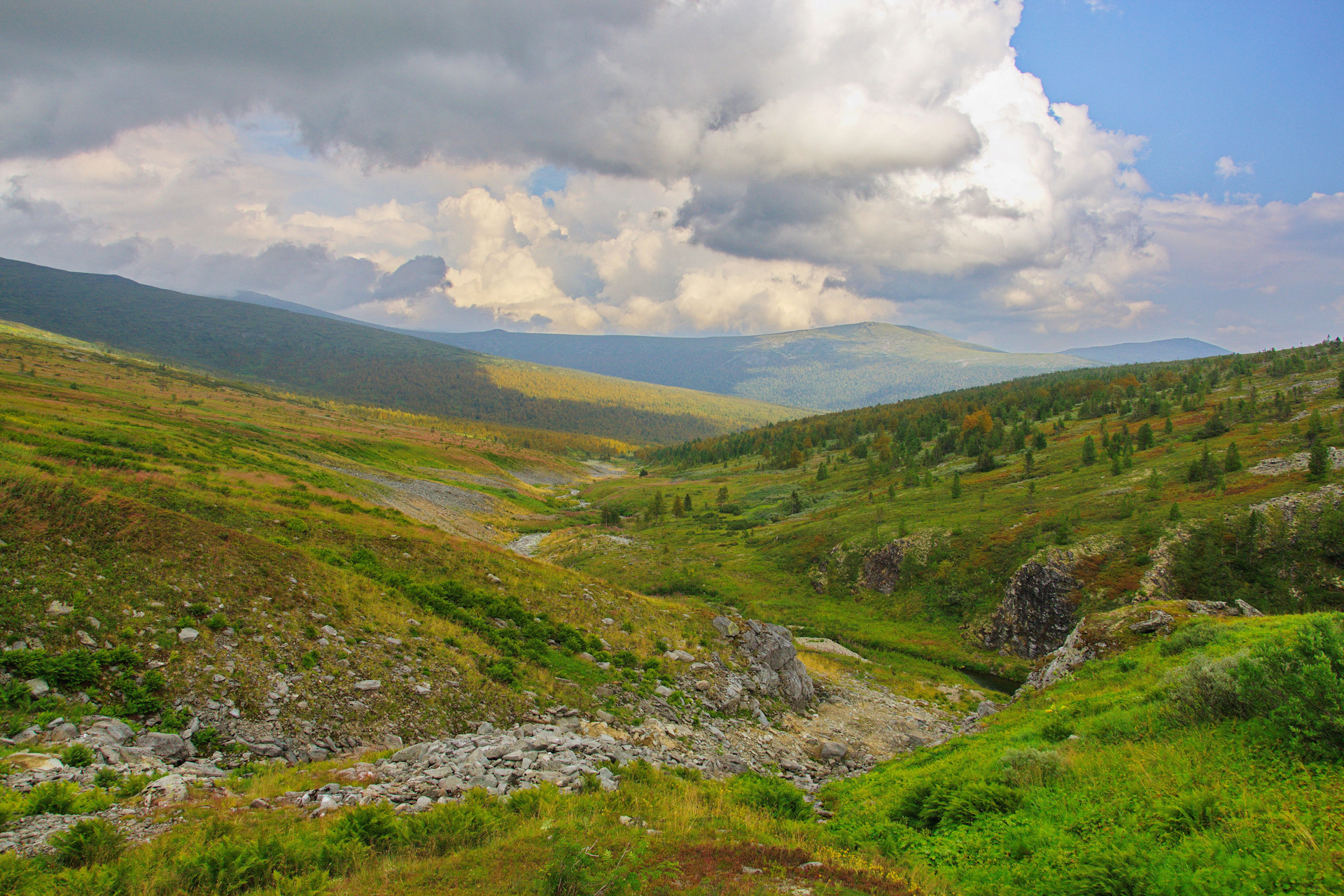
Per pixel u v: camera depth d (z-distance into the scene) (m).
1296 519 70.69
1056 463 133.12
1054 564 73.06
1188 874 8.86
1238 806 10.47
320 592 25.91
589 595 40.22
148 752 15.58
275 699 19.42
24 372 151.50
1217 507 78.00
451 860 10.75
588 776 17.52
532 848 11.52
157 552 22.39
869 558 94.81
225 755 16.78
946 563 86.25
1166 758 13.53
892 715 40.81
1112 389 196.12
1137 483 99.56
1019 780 15.35
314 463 110.31
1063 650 35.72
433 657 25.31
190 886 9.33
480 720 22.91
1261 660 14.29
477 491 151.75
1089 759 15.27
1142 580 67.75
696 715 30.22
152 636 19.20
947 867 12.15
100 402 112.25
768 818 16.31
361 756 18.39
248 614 22.22
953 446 177.12
